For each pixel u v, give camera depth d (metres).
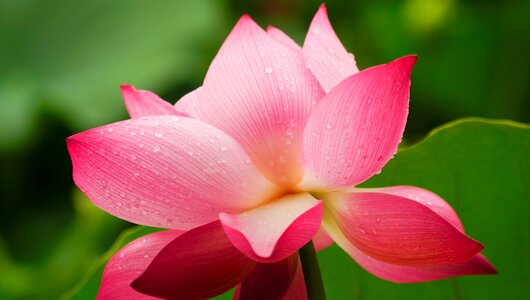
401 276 0.86
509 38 2.06
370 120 0.80
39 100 2.00
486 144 0.98
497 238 0.98
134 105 0.84
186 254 0.81
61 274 1.64
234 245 0.78
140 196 0.81
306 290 0.85
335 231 0.86
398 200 0.81
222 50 0.82
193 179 0.80
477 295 0.97
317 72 0.82
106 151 0.80
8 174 1.97
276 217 0.80
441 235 0.80
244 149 0.82
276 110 0.82
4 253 1.67
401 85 0.79
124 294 0.84
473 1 2.01
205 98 0.82
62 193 2.02
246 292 0.82
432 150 0.99
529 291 0.97
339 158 0.81
